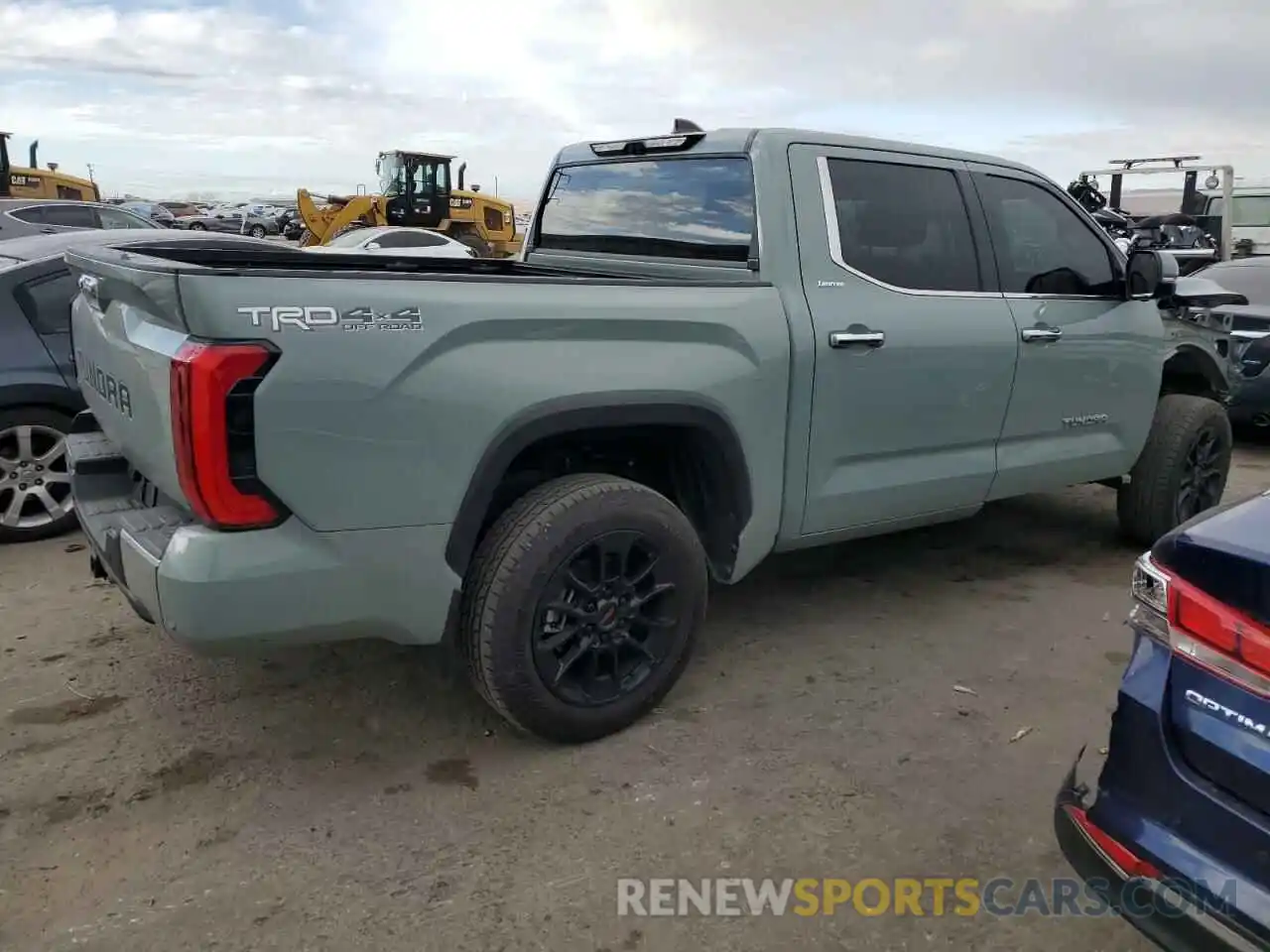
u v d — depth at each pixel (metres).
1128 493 5.32
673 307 3.28
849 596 4.71
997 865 2.78
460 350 2.86
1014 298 4.35
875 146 3.97
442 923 2.53
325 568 2.74
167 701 3.61
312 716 3.52
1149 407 5.02
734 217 3.73
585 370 3.07
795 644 4.17
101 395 3.25
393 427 2.76
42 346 5.13
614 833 2.89
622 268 4.17
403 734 3.42
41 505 5.27
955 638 4.25
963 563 5.20
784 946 2.48
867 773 3.21
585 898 2.62
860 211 3.87
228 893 2.62
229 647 2.70
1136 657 2.09
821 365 3.63
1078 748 3.37
